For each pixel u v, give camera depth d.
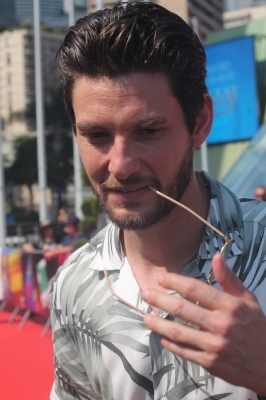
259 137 11.30
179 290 0.90
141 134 1.07
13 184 44.62
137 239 1.25
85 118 1.08
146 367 1.19
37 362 5.41
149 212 1.10
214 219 1.24
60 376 1.40
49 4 94.50
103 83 1.05
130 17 1.06
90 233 7.07
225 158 24.03
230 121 23.69
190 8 58.28
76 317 1.32
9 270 7.09
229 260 1.20
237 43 23.23
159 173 1.08
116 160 1.06
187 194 1.23
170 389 1.16
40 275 6.38
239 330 0.87
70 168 41.44
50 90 39.94
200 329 0.91
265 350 0.89
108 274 1.31
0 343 6.15
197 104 1.13
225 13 72.69
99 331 1.26
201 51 1.15
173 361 1.16
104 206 1.14
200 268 1.21
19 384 4.75
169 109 1.07
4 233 14.93
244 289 0.90
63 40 1.14
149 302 0.92
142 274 1.28
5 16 92.19
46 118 39.38
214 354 0.87
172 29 1.08
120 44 1.02
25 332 6.64
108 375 1.24
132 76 1.04
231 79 23.52
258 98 22.91
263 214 1.26
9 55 85.00
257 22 27.28
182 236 1.24
